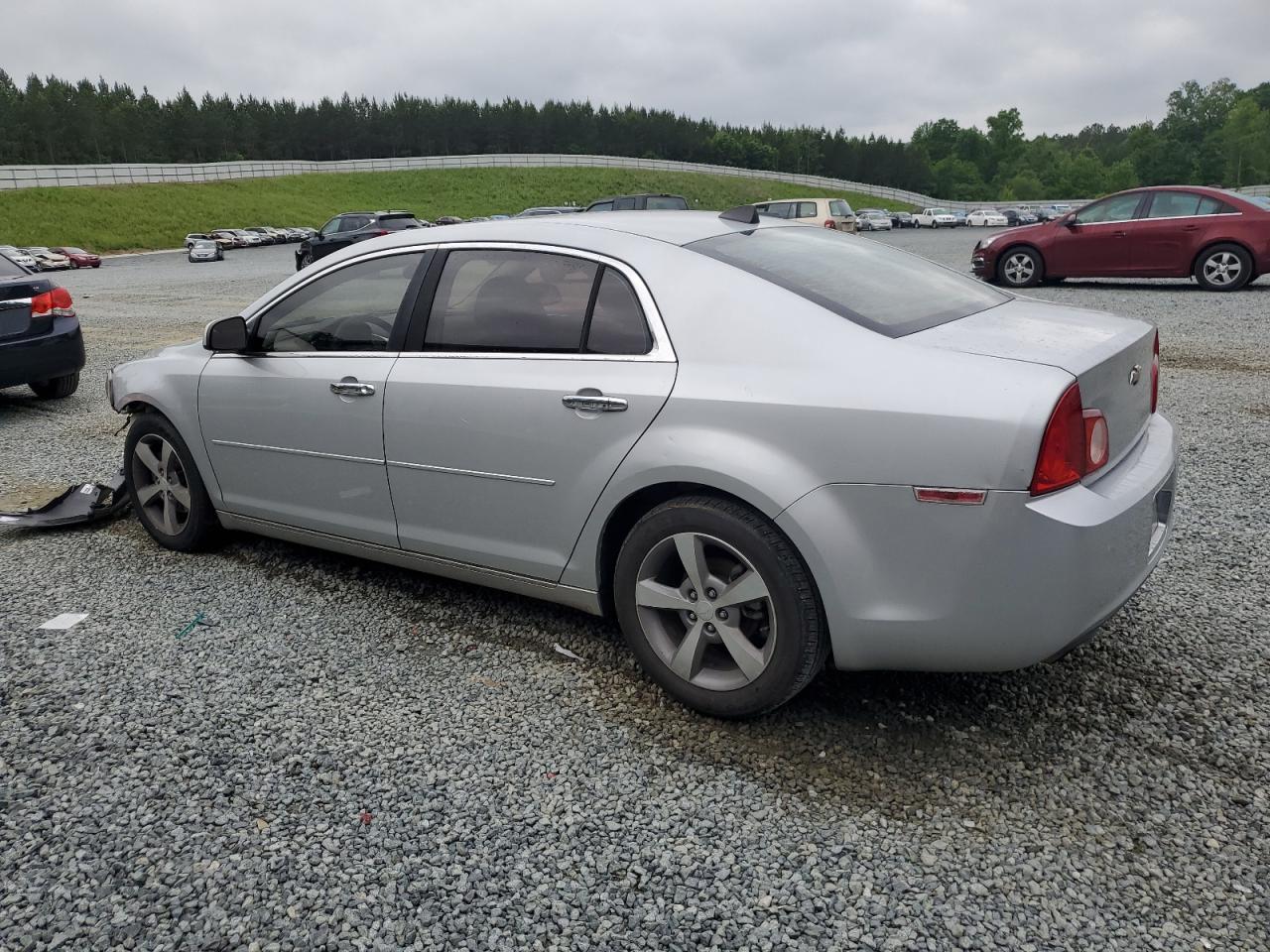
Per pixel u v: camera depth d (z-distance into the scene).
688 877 2.20
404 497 3.44
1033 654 2.40
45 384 8.18
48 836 2.37
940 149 157.62
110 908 2.13
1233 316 10.65
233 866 2.26
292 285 3.81
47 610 3.76
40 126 111.81
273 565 4.21
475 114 134.38
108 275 32.97
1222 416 6.39
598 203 25.98
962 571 2.36
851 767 2.60
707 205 81.56
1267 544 4.09
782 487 2.50
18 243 54.69
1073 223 13.74
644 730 2.82
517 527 3.16
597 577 3.04
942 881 2.16
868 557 2.45
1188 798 2.43
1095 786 2.48
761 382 2.59
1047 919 2.04
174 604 3.80
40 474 5.81
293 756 2.71
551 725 2.86
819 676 3.08
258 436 3.85
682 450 2.66
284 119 129.25
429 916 2.09
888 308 2.80
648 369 2.80
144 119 120.88
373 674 3.19
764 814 2.41
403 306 3.44
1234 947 1.95
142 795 2.54
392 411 3.37
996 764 2.59
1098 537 2.33
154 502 4.50
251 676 3.19
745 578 2.65
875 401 2.42
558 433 2.95
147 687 3.12
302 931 2.05
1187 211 12.95
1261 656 3.13
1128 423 2.73
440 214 74.25
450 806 2.47
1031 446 2.27
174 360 4.23
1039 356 2.45
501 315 3.18
